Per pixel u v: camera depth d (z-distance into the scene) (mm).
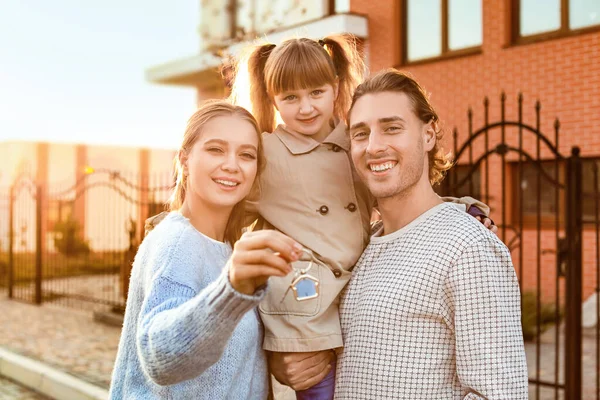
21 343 7441
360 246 2166
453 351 1780
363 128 1902
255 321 1892
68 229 15812
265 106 2449
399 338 1787
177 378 1445
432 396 1761
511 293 1750
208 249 1782
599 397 4965
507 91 9648
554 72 9141
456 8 10414
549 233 9203
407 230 1886
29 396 6000
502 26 9711
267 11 10469
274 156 2262
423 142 1912
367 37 11320
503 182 4676
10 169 19812
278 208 2215
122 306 8992
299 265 2090
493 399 1666
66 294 10617
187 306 1435
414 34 10953
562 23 9219
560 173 9203
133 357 1703
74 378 5863
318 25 10758
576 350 4465
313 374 2021
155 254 1656
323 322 2021
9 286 11523
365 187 2275
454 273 1732
